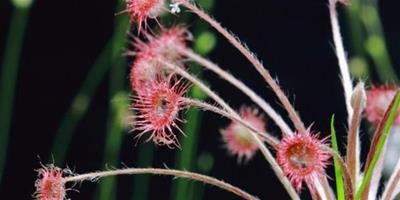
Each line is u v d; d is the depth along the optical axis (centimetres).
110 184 22
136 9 11
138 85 12
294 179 10
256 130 11
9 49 23
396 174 11
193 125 20
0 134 23
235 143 14
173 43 13
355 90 11
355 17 22
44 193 11
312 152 10
